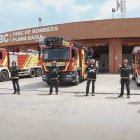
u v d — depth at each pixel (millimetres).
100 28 35812
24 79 29312
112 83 23109
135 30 34812
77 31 36844
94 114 10656
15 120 9633
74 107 12258
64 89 19203
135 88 19453
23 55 30406
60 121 9453
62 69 20281
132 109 11664
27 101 14141
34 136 7539
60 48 20391
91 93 17094
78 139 7258
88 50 26453
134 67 24312
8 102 13883
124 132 7969
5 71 27188
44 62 20625
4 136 7543
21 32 42469
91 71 16016
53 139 7250
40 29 39906
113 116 10258
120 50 36219
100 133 7859
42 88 20047
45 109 11820
